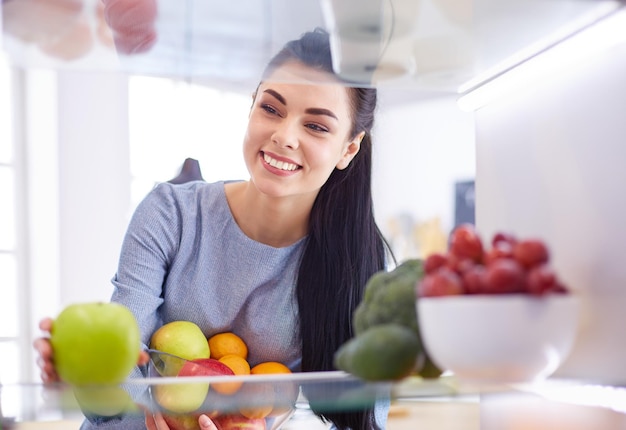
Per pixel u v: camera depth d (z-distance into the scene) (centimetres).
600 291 78
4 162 302
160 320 140
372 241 143
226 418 104
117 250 323
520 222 97
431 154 409
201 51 91
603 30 75
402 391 72
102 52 91
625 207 74
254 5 78
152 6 78
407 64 93
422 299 70
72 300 313
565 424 83
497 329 65
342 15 79
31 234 305
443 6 76
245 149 127
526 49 88
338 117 123
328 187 137
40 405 71
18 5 78
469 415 209
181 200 139
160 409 74
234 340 134
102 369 74
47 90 308
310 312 138
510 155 99
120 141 323
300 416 126
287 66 95
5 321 303
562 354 68
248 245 137
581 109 81
